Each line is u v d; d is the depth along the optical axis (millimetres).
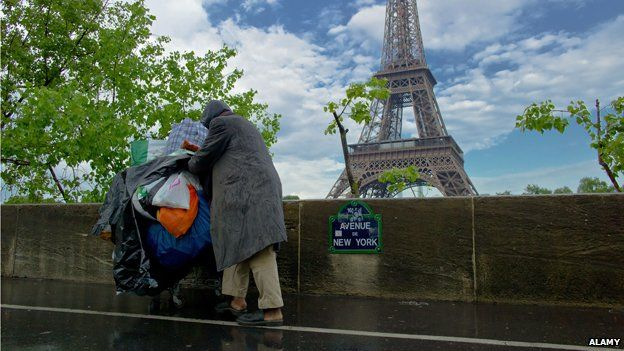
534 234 5180
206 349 3457
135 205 4574
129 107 12078
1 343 3588
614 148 7875
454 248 5422
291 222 6020
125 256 4609
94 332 3945
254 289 6008
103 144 9922
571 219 5082
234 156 4301
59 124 9367
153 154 5887
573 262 5043
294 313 4734
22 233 7223
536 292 5129
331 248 5832
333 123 9648
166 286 4801
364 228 5746
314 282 5863
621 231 4922
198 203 4633
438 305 5129
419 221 5566
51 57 13609
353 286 5719
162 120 11961
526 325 4176
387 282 5613
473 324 4230
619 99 8188
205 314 4715
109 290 6145
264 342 3650
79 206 6953
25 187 12445
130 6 12945
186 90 13133
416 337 3785
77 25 13500
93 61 12867
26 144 10125
